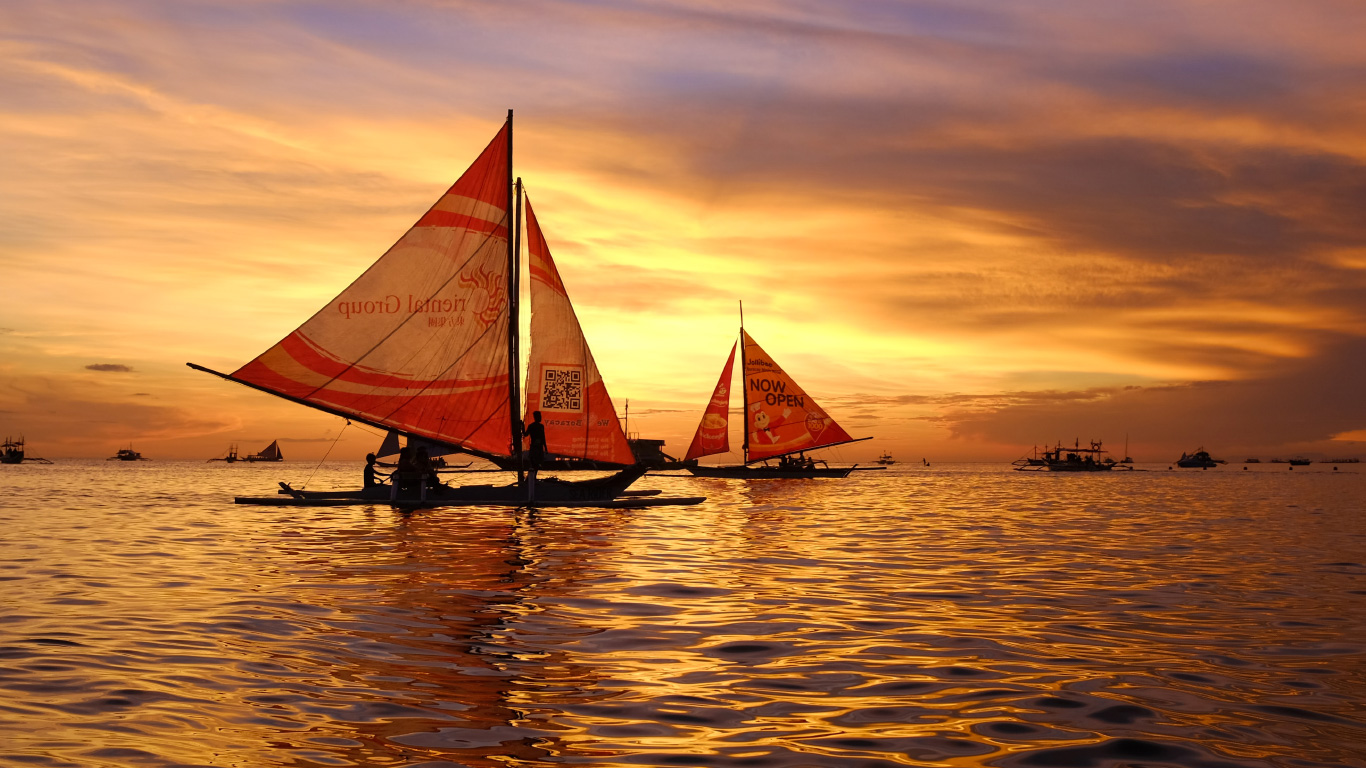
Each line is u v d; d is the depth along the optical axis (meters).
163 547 20.94
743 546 22.77
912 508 41.62
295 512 32.25
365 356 34.53
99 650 10.20
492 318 35.81
